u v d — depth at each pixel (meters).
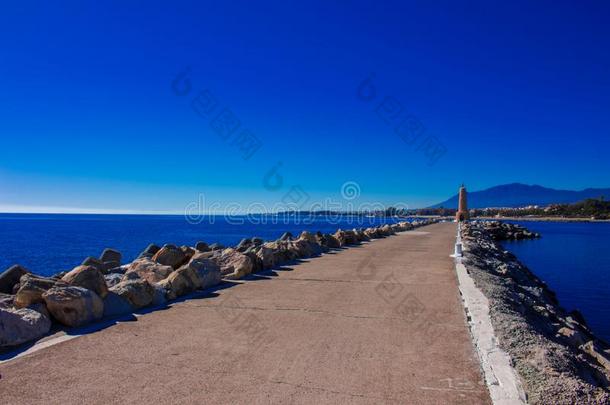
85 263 12.85
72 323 6.95
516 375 5.05
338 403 4.44
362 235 28.30
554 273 35.69
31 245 51.44
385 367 5.41
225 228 112.50
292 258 16.83
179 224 156.62
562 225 151.50
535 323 9.70
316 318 7.71
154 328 6.99
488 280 11.99
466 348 6.13
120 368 5.28
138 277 10.72
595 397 4.46
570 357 6.16
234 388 4.77
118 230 97.81
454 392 4.71
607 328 18.73
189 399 4.48
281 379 5.02
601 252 53.88
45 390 4.65
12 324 6.06
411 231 42.38
